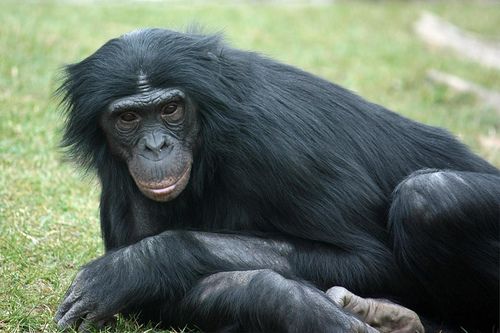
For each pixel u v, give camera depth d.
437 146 17.14
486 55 49.78
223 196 15.16
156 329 15.01
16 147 24.55
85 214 21.02
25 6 43.88
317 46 43.69
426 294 15.48
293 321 13.31
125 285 14.25
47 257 18.19
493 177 15.24
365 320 14.16
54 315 14.97
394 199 15.10
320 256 14.84
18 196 21.50
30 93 29.53
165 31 15.05
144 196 15.28
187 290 14.45
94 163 15.63
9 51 33.25
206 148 14.78
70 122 15.42
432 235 14.58
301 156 14.91
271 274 13.80
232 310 13.86
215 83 14.70
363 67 40.66
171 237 14.60
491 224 14.69
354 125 16.20
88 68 14.92
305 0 63.41
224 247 14.73
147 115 14.50
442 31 52.88
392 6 59.88
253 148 14.71
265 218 15.14
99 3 49.44
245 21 46.94
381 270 14.95
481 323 15.86
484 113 35.41
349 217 15.13
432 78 39.59
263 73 15.69
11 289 16.28
